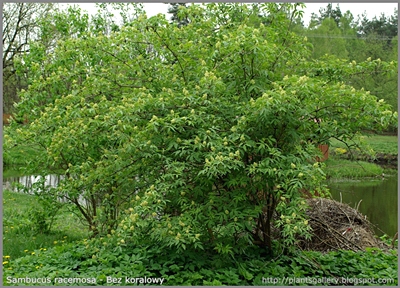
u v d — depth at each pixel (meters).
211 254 4.64
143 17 5.15
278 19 5.11
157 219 4.31
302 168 3.94
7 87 15.36
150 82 5.43
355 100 4.34
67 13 7.48
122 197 5.16
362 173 12.52
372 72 5.07
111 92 5.66
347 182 12.29
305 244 5.82
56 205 6.57
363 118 4.58
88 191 5.30
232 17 5.55
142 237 4.38
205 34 5.33
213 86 4.33
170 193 4.43
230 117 4.45
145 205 4.03
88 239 5.39
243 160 4.39
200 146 4.00
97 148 5.74
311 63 5.28
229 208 4.21
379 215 8.91
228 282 4.05
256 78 4.60
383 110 4.36
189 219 4.11
